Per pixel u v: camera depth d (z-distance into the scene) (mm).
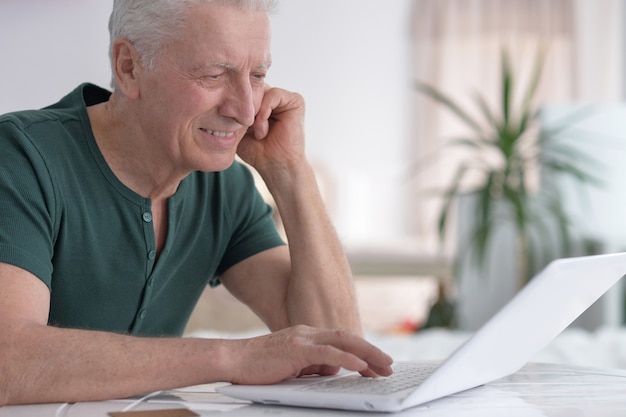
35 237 1113
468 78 6703
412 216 6762
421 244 5695
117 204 1258
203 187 1403
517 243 4312
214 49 1131
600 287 1047
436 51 6738
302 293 1381
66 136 1229
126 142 1241
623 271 1065
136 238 1277
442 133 6734
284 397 926
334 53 6789
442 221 4238
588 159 4148
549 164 4184
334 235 1422
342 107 6793
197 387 1099
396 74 6793
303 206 1403
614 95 6668
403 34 6797
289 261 1475
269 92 1403
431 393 889
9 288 1050
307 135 6781
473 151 6684
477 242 4102
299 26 6762
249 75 1180
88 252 1240
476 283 4371
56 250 1212
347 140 6801
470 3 6684
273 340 1009
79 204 1215
